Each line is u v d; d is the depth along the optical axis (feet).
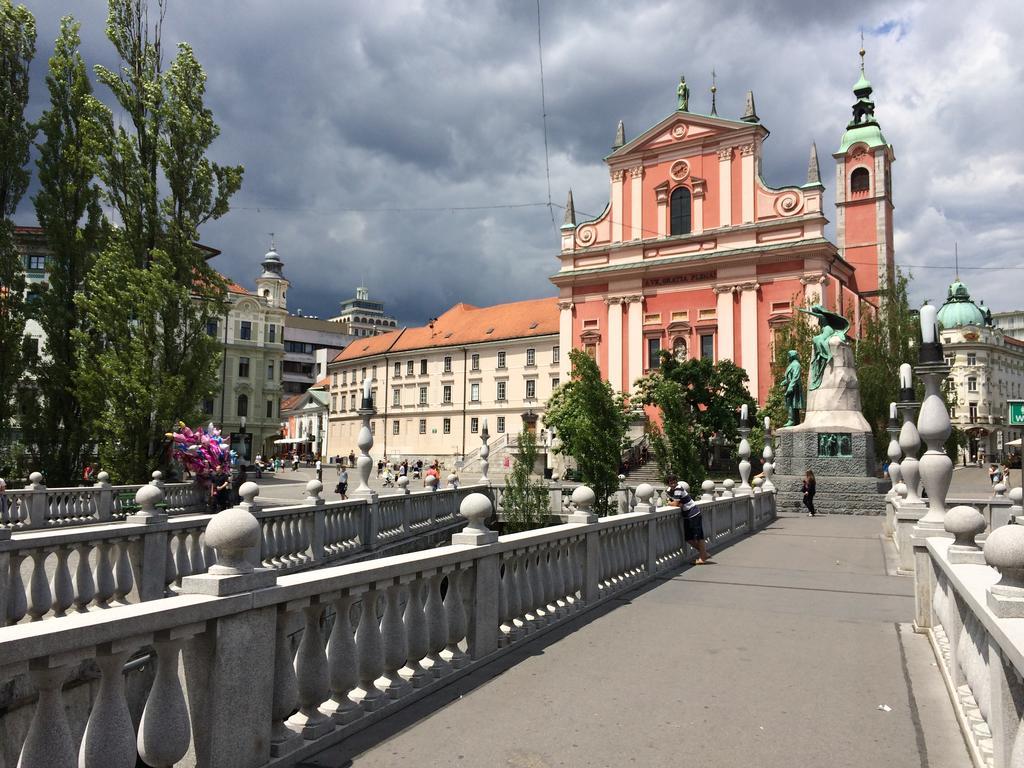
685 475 78.59
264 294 261.03
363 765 13.71
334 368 312.91
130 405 74.28
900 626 25.59
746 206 170.50
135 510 65.72
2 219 76.18
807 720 16.30
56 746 9.89
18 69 79.82
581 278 187.73
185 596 12.08
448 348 254.68
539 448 169.89
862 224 215.92
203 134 84.28
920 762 14.07
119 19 83.87
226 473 74.28
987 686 13.70
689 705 17.22
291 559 39.88
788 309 162.40
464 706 16.98
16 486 72.13
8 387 74.18
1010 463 191.52
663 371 147.95
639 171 184.96
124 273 76.13
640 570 34.73
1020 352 362.74
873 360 127.85
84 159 78.13
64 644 9.68
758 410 142.31
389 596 16.97
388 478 156.87
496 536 21.47
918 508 37.55
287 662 13.82
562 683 18.80
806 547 49.24
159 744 11.39
